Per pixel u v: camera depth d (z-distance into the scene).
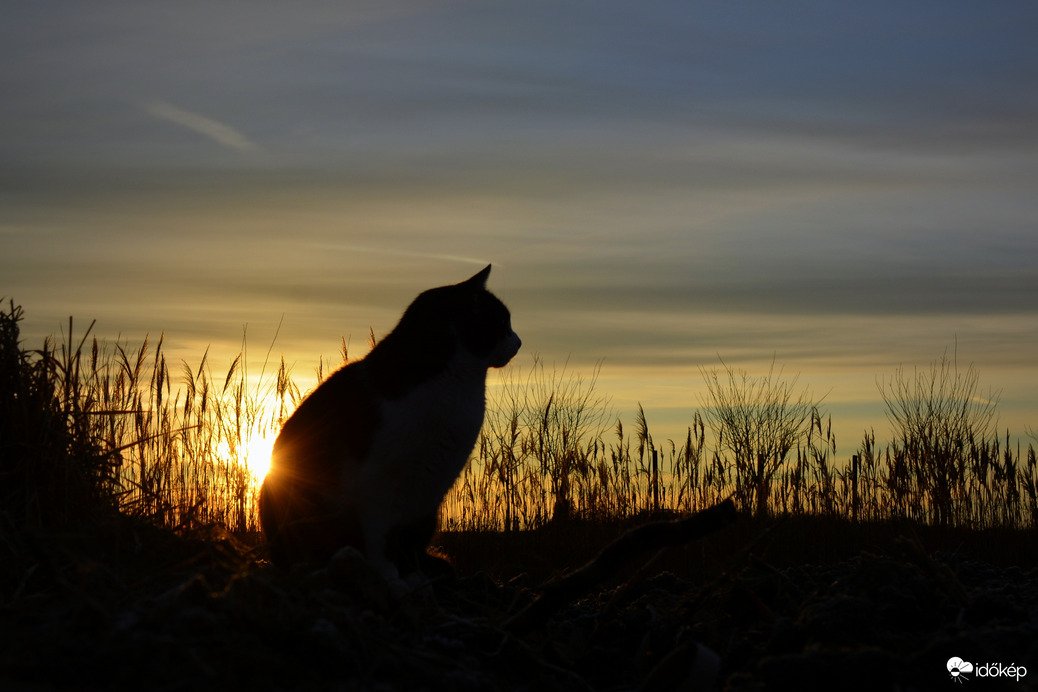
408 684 2.53
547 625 3.67
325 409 4.09
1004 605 3.21
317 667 2.46
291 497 4.08
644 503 8.62
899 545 3.93
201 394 6.43
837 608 2.96
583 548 7.59
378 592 3.15
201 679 2.17
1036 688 2.48
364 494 3.93
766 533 3.68
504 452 8.41
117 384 5.64
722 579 3.69
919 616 3.26
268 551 4.33
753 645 3.04
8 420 3.72
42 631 2.34
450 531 8.08
